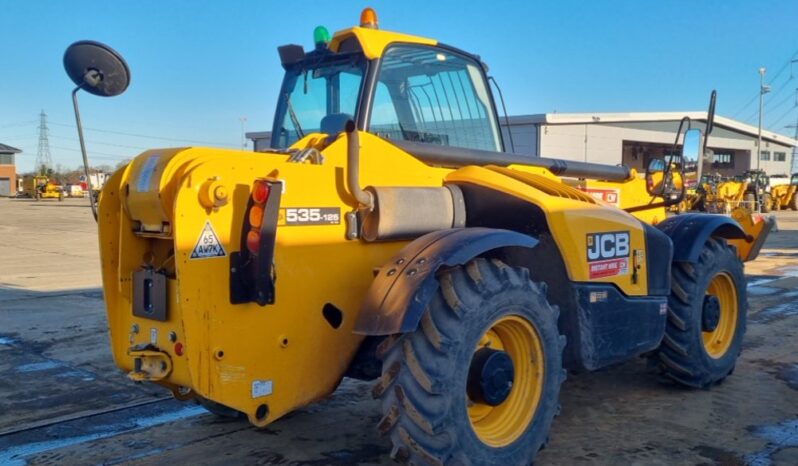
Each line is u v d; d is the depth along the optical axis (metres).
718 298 5.23
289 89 4.42
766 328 7.08
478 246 3.23
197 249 2.89
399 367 3.12
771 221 6.30
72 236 20.27
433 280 3.11
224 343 2.99
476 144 4.51
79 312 8.16
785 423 4.33
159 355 3.15
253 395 3.10
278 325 3.17
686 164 5.12
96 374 5.54
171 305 3.12
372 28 4.05
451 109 4.34
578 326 3.89
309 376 3.30
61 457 3.88
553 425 4.31
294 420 4.43
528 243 3.43
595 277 3.95
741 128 40.34
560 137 30.09
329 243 3.33
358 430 4.26
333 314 3.38
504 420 3.49
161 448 3.99
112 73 3.26
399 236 3.55
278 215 3.08
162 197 2.99
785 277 10.78
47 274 11.79
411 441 3.08
